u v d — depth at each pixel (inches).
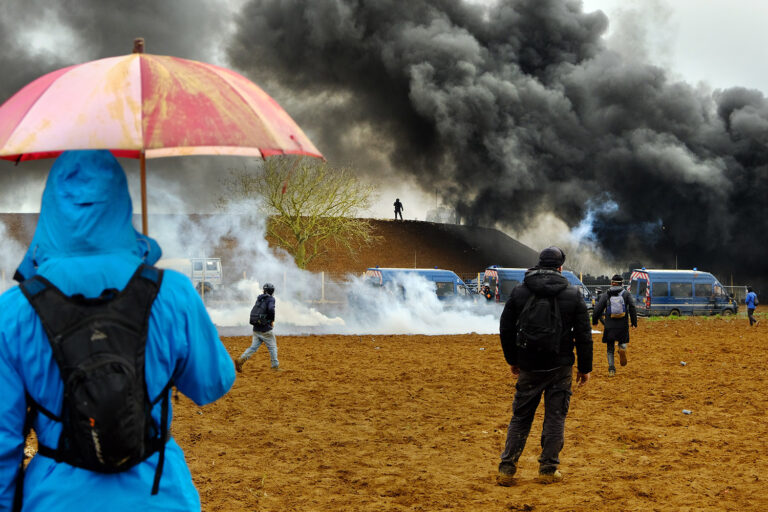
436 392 465.4
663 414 381.4
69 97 85.5
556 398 251.0
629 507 217.8
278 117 97.0
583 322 246.5
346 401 430.3
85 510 77.0
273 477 259.8
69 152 85.4
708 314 1643.7
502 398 442.6
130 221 87.0
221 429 347.6
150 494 80.7
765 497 226.8
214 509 219.5
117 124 82.1
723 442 309.6
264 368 585.0
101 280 81.7
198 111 87.0
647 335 956.6
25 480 80.8
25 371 78.2
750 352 704.4
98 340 77.7
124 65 90.2
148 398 81.7
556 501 225.3
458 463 281.7
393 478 258.1
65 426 78.0
